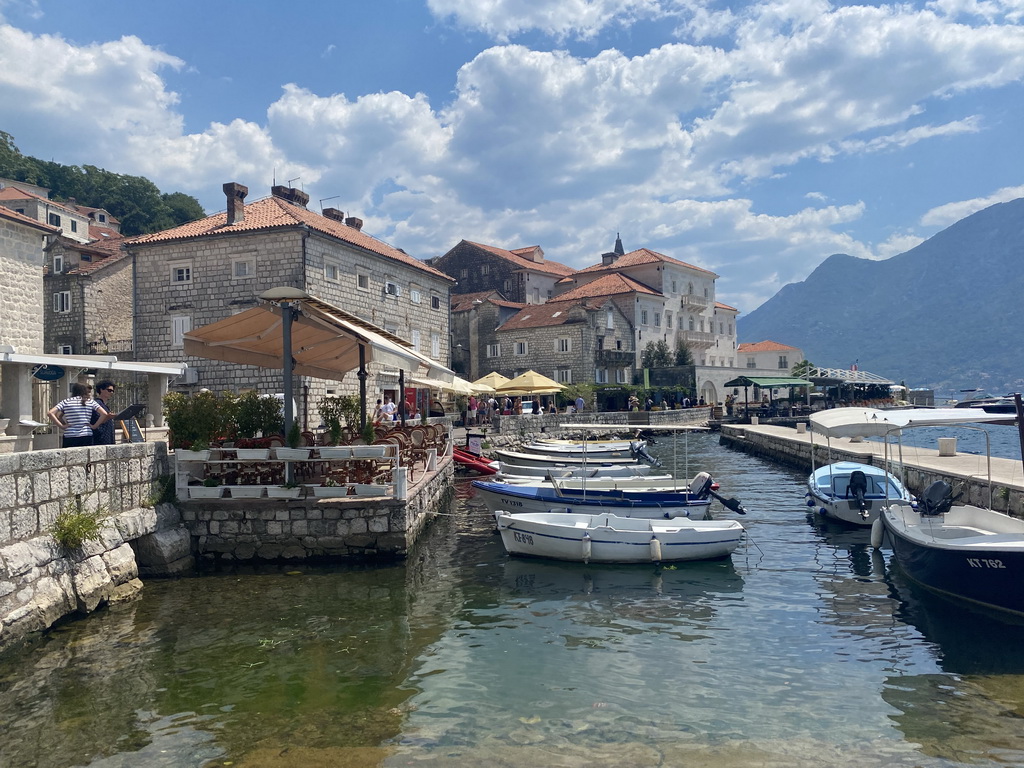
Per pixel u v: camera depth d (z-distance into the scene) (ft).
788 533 54.49
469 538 52.49
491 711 22.86
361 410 51.34
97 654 27.45
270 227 98.07
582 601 36.11
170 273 104.78
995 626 31.73
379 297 117.80
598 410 178.09
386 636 30.12
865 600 36.32
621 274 230.89
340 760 19.56
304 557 40.47
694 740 20.90
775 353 287.28
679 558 44.34
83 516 31.24
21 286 77.87
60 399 64.03
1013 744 20.65
